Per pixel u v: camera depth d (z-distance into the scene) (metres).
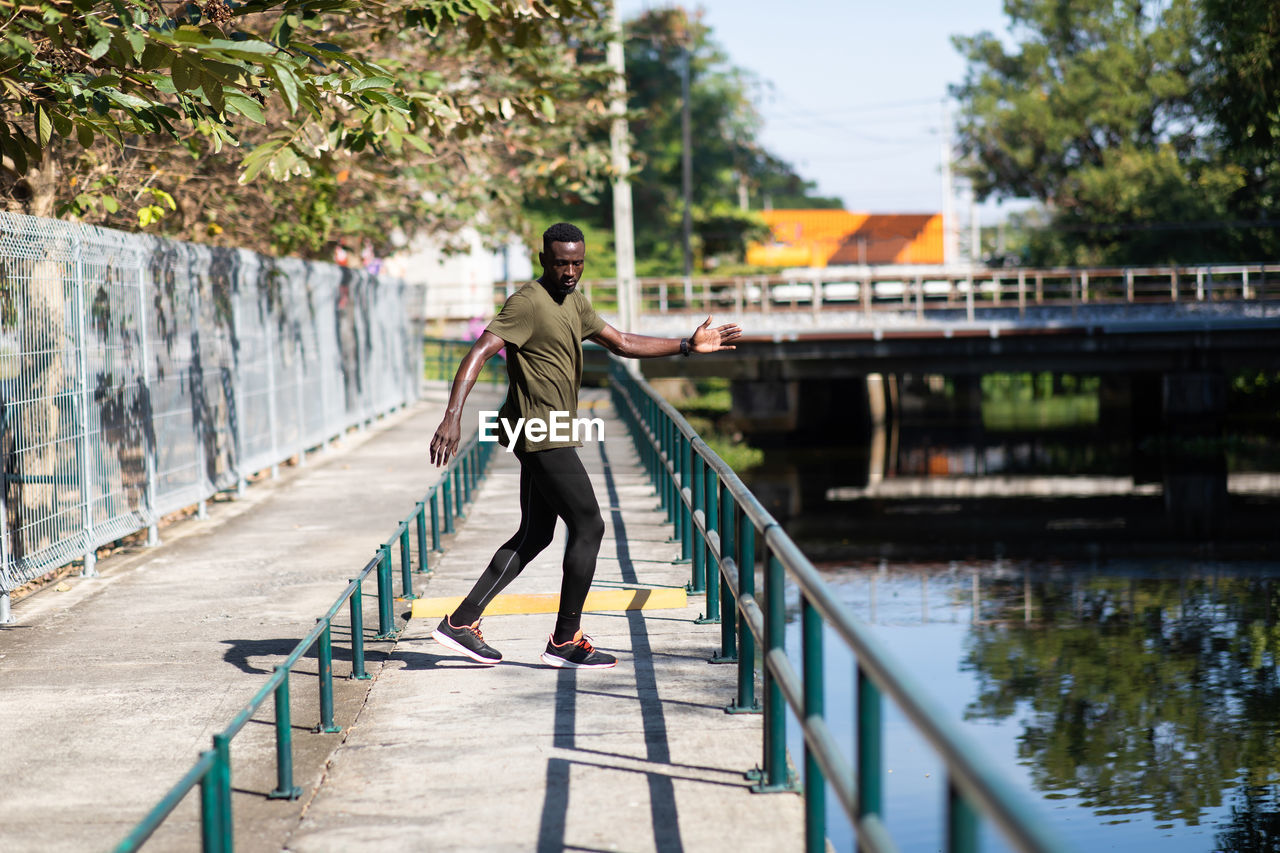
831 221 72.88
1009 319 41.03
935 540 24.97
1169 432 39.16
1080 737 11.86
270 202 16.06
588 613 7.96
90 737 5.86
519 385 5.98
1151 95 54.66
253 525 12.42
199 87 6.81
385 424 23.45
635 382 16.55
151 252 11.44
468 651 6.50
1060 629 16.77
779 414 42.03
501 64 15.34
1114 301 40.66
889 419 52.47
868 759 2.94
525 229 21.62
